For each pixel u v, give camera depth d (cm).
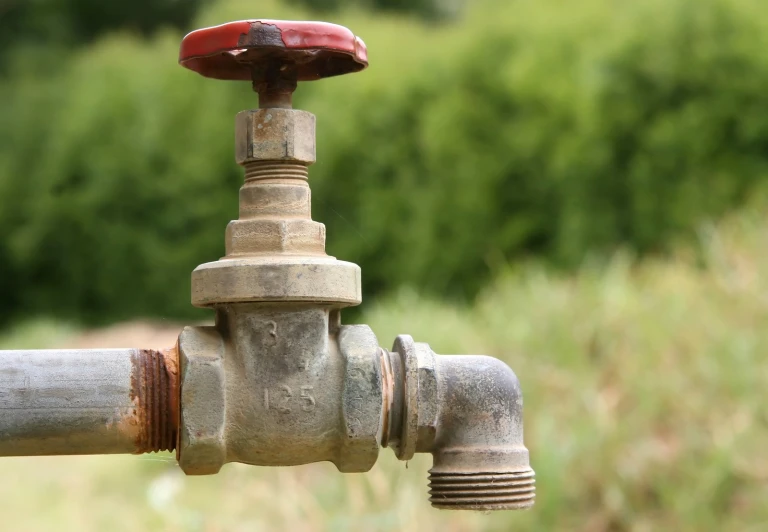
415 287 242
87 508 130
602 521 106
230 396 50
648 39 211
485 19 242
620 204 216
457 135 237
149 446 50
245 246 50
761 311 128
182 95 296
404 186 248
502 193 234
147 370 50
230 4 307
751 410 111
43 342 250
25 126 325
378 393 50
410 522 101
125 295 304
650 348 123
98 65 320
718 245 150
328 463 124
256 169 51
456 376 52
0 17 379
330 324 52
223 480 129
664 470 108
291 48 49
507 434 52
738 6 206
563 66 226
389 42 262
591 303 136
